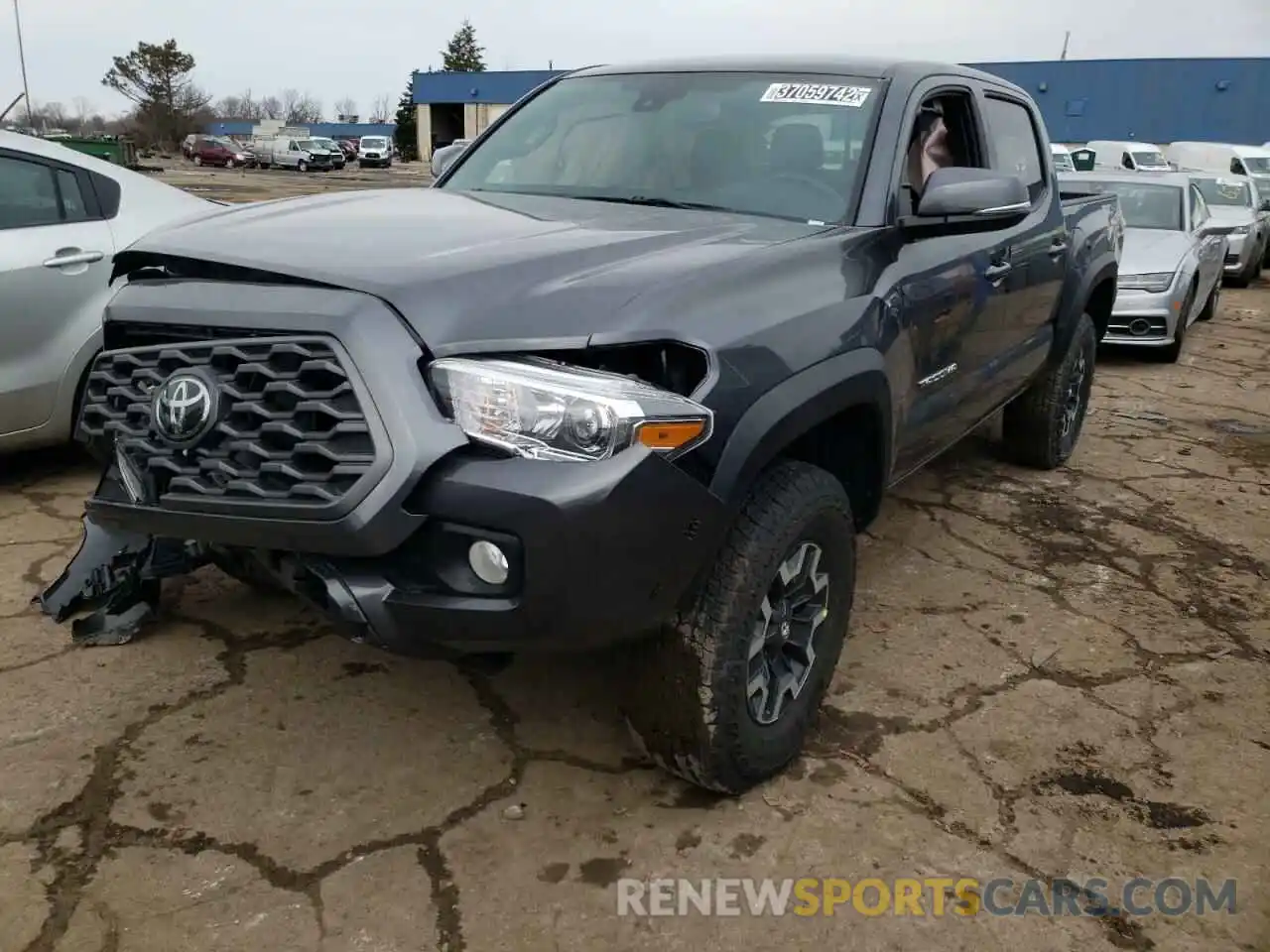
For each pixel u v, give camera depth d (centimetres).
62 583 325
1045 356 492
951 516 491
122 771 271
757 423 234
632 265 244
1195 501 529
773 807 267
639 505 212
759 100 350
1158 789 282
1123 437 652
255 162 5506
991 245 381
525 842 251
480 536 212
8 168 432
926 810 269
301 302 221
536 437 209
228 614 355
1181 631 379
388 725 296
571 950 219
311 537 216
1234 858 257
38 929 218
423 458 210
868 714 312
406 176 4838
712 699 246
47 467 495
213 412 226
